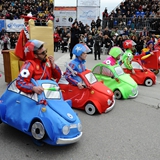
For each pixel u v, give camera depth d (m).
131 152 4.34
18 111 4.36
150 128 5.39
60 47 19.94
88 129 5.20
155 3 22.89
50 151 4.21
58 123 3.91
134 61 9.27
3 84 8.30
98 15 23.78
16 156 4.02
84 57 6.14
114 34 18.06
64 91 6.33
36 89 4.11
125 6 22.86
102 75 7.54
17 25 21.67
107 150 4.37
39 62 4.47
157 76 11.09
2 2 29.06
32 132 4.09
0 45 20.58
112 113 6.20
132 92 7.46
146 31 17.84
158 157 4.22
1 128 5.00
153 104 7.05
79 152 4.25
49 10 27.42
